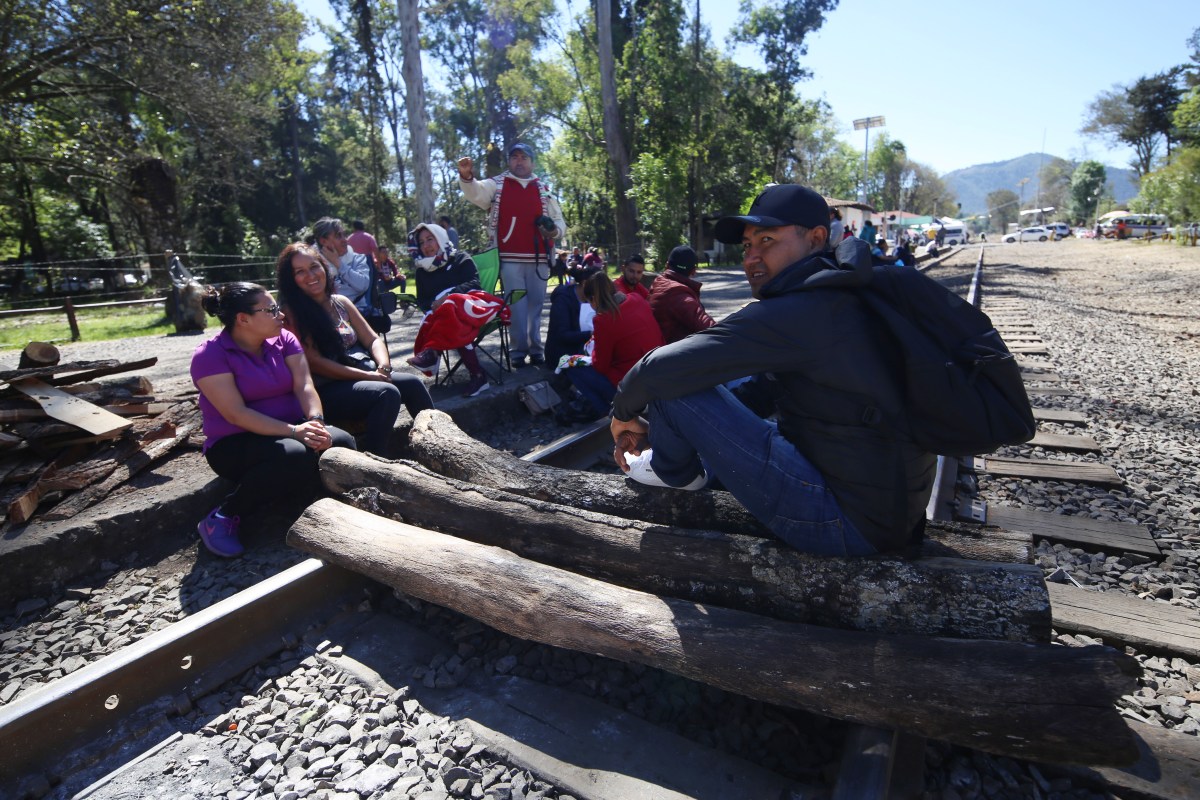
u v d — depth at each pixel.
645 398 2.40
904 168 108.19
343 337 4.89
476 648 2.98
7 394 4.13
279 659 2.95
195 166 34.44
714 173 35.44
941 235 58.75
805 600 2.35
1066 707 1.83
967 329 2.12
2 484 3.77
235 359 3.84
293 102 40.97
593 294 5.80
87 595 3.46
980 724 1.92
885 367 2.13
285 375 4.08
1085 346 11.07
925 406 2.09
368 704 2.62
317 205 45.06
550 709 2.55
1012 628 2.11
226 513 3.82
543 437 6.01
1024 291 19.53
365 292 6.13
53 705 2.35
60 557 3.51
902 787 2.12
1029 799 2.19
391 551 3.06
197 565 3.77
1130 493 4.87
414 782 2.23
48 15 19.09
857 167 78.81
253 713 2.62
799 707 2.19
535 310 7.62
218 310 3.79
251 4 21.67
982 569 2.21
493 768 2.29
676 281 5.98
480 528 3.18
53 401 4.03
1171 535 4.19
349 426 4.70
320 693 2.72
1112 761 1.80
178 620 3.26
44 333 13.98
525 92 32.06
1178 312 14.99
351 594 3.33
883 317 2.11
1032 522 4.34
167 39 20.84
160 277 20.45
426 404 5.09
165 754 2.42
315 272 4.40
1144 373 8.95
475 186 6.85
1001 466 5.31
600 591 2.58
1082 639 3.10
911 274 2.18
